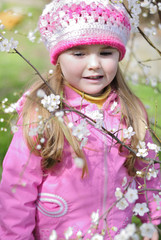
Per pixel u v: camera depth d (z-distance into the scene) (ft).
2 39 4.37
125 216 4.98
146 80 6.63
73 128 4.12
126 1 5.42
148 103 10.74
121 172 4.97
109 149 4.85
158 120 9.77
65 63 4.73
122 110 5.16
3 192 4.62
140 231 3.81
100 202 4.75
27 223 4.63
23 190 4.59
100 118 4.41
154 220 5.36
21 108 4.97
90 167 4.74
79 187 4.68
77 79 4.75
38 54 15.02
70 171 4.69
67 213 4.74
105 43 4.54
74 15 4.56
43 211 4.80
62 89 5.04
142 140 5.13
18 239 4.54
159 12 5.75
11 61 15.07
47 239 4.86
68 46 4.55
